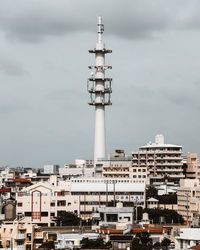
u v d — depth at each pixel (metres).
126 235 173.75
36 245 196.62
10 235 191.75
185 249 142.00
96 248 166.12
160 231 184.25
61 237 183.12
